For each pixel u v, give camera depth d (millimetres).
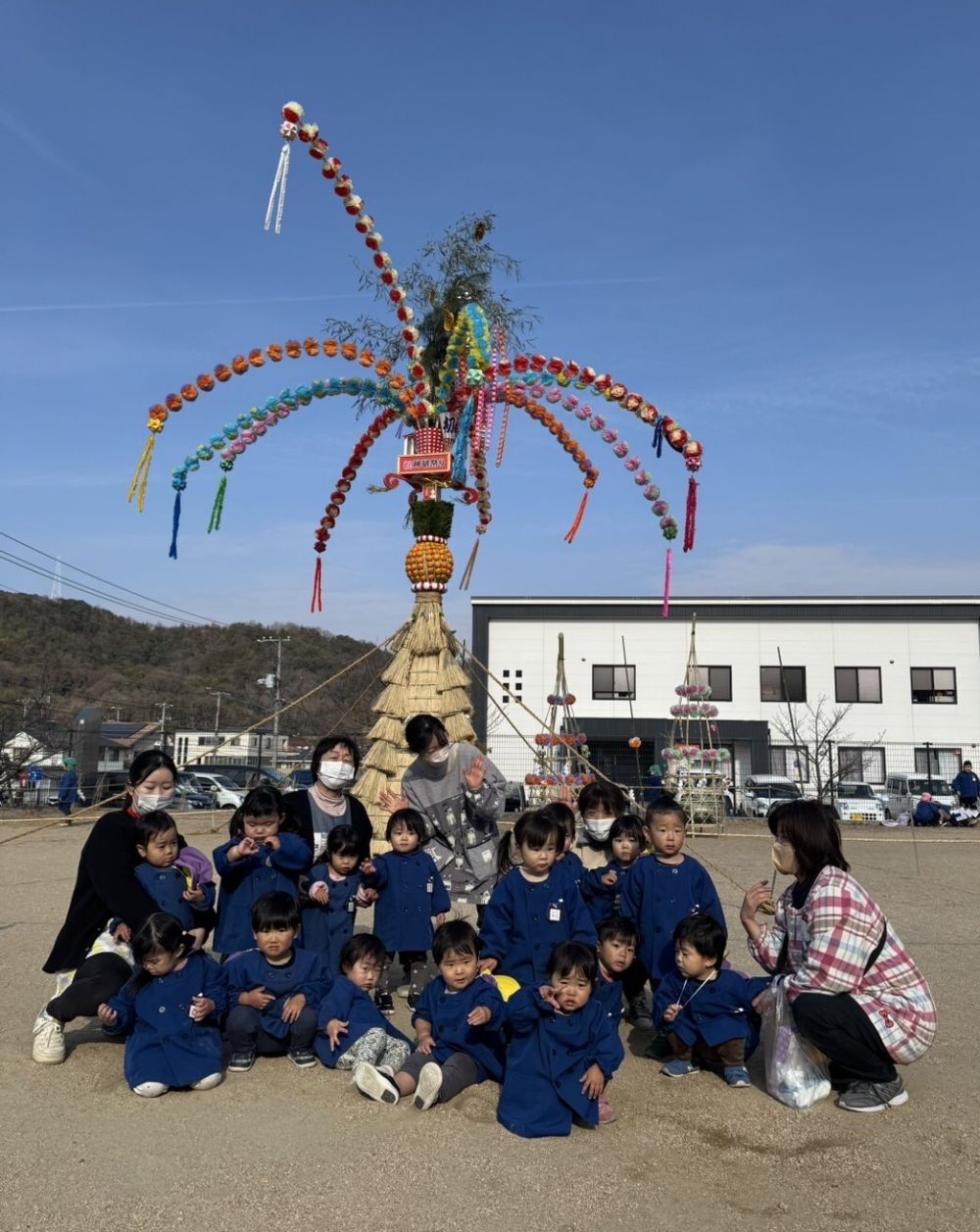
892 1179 3508
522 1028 4121
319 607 9453
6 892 9648
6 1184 3377
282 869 5449
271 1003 4746
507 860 5852
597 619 32062
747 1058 4727
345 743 5758
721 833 17734
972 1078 4629
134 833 5141
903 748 30625
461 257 8461
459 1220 3148
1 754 21047
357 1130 3906
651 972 5168
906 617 31234
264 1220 3129
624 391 7562
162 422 7863
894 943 4406
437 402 8117
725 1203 3303
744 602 31656
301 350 7879
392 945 5426
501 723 31578
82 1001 4617
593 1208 3246
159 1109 4113
